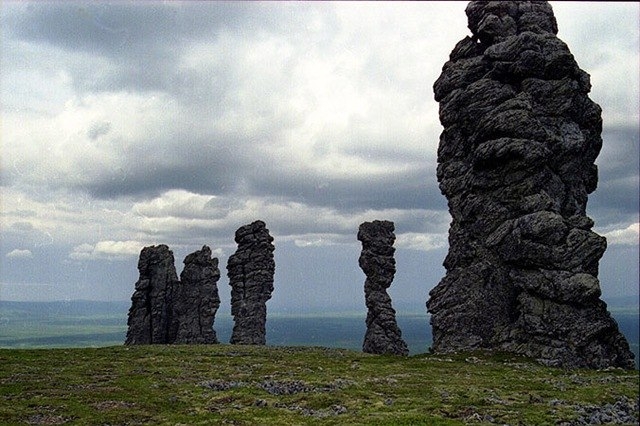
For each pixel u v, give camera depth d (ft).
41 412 182.91
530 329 314.96
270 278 452.35
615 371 277.64
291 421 172.55
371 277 415.44
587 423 168.66
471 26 411.34
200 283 442.91
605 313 315.37
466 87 377.71
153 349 341.62
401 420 167.22
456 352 328.08
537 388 221.87
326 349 368.68
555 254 320.09
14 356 294.66
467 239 363.76
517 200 345.72
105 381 233.96
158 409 191.72
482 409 182.19
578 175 359.46
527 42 358.84
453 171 379.76
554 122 354.33
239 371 262.47
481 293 343.67
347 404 193.77
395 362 295.07
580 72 366.63
